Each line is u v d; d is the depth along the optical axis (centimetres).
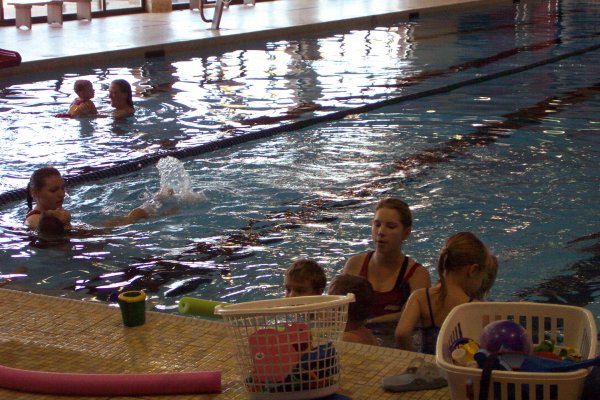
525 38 1989
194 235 695
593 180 831
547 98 1284
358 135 1048
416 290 500
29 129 1065
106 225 721
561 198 776
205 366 404
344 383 385
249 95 1298
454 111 1189
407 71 1519
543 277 599
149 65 1603
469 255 479
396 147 982
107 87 1363
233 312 346
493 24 2278
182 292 583
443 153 949
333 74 1484
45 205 716
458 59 1669
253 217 737
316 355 353
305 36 2023
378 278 539
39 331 448
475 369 329
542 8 2697
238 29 1997
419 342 483
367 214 743
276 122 1112
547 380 321
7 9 2175
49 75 1488
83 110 1140
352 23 2203
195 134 1044
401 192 802
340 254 652
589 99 1271
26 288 591
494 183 824
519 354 340
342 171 880
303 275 459
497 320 389
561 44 1889
